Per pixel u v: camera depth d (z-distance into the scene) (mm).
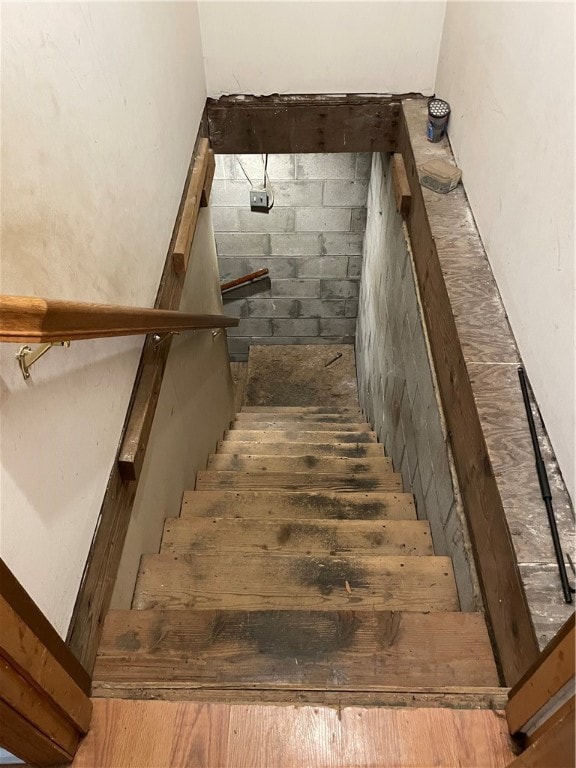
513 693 1182
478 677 1359
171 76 2178
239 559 1764
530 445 1435
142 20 1801
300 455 3162
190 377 2588
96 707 1253
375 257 3811
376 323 3812
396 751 1191
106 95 1473
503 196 1783
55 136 1165
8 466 957
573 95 1289
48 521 1119
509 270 1723
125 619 1451
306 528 1995
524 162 1599
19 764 1176
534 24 1538
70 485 1226
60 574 1180
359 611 1478
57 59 1178
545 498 1316
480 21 2061
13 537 979
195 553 1806
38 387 1065
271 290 4910
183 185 2426
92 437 1357
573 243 1268
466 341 1688
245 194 4258
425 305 2289
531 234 1538
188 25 2453
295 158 4062
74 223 1260
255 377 5176
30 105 1058
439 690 1280
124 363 1611
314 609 1622
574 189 1267
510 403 1524
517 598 1236
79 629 1277
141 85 1787
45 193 1113
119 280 1580
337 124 3014
